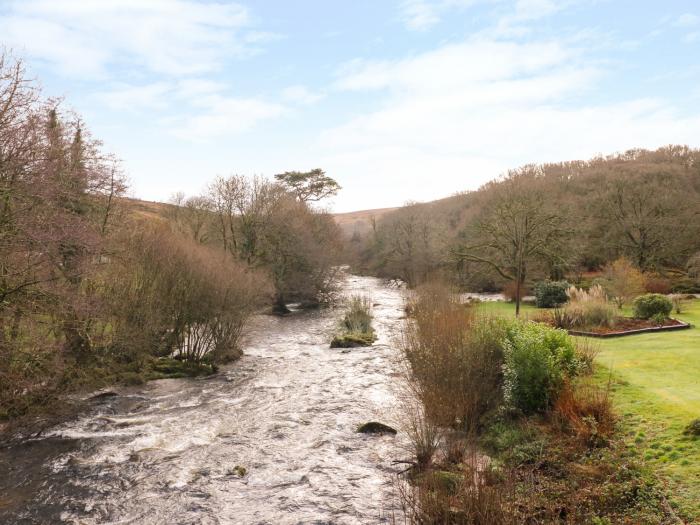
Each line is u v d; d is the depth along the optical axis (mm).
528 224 28469
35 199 12875
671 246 38969
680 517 6738
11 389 13445
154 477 10281
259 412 14523
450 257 37031
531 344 11648
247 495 9453
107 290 17484
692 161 50281
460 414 11750
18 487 9906
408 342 19688
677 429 9008
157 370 18797
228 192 38969
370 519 8375
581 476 8258
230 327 21625
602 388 11461
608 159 57625
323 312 38094
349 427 13000
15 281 12750
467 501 7387
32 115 12680
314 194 67875
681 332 17484
